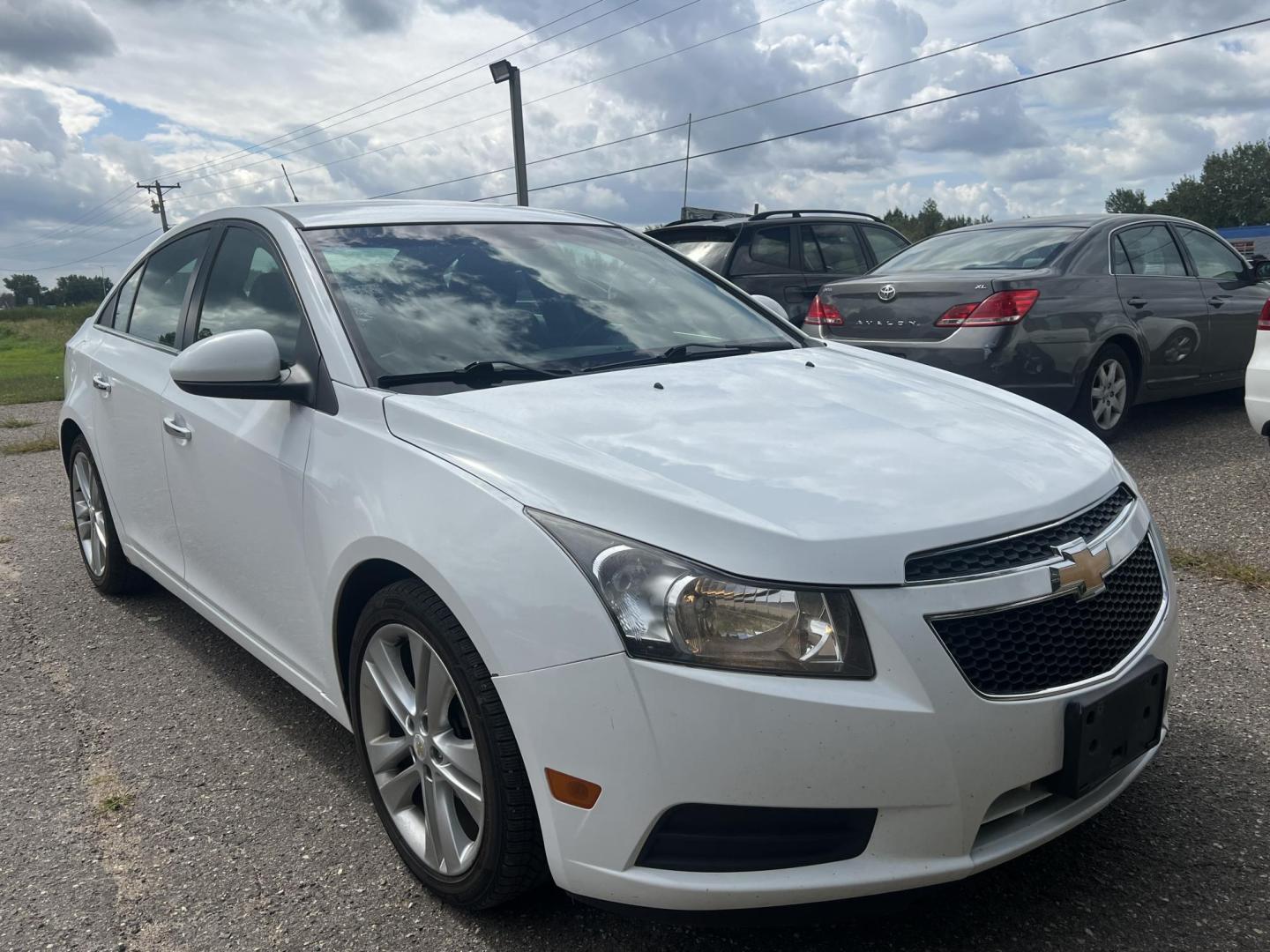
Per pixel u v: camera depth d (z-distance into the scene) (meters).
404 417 2.51
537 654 2.02
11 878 2.60
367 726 2.60
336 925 2.37
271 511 2.88
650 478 2.11
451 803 2.39
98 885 2.56
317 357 2.81
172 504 3.61
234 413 3.12
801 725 1.87
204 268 3.68
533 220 3.68
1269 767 2.85
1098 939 2.20
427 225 3.41
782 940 2.25
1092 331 6.45
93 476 4.57
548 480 2.17
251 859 2.65
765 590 1.90
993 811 2.01
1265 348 5.25
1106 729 2.08
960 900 2.35
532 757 2.05
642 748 1.92
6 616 4.59
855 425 2.48
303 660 2.91
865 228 10.50
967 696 1.92
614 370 2.88
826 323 6.93
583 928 2.32
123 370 3.99
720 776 1.89
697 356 3.13
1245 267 7.76
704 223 9.59
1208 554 4.50
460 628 2.21
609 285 3.42
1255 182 111.75
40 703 3.66
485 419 2.42
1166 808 2.67
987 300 6.10
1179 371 7.14
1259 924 2.22
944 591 1.95
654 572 1.95
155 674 3.89
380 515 2.39
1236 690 3.31
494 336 2.96
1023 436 2.51
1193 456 6.36
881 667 1.90
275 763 3.16
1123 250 6.82
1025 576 2.03
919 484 2.14
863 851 1.94
